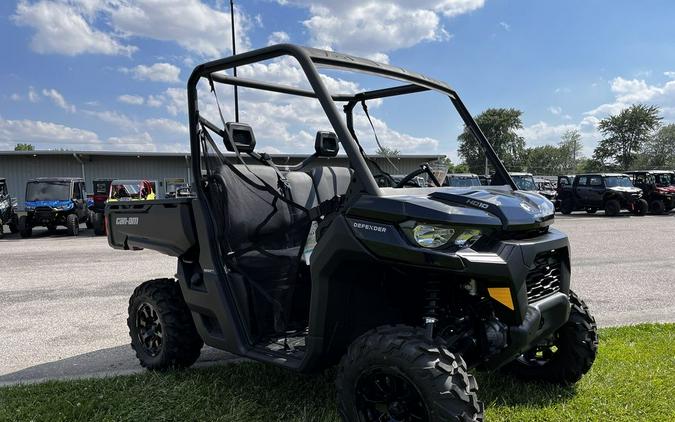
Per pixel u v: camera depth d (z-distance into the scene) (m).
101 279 7.73
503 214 2.31
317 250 2.45
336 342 2.53
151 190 17.38
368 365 2.20
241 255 3.14
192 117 3.17
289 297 3.14
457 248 2.18
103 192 17.30
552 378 3.21
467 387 2.06
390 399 2.22
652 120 69.44
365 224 2.29
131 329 3.82
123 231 3.84
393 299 2.60
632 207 21.09
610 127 72.31
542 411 2.89
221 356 4.10
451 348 2.36
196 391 3.21
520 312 2.26
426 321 2.27
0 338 4.76
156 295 3.60
